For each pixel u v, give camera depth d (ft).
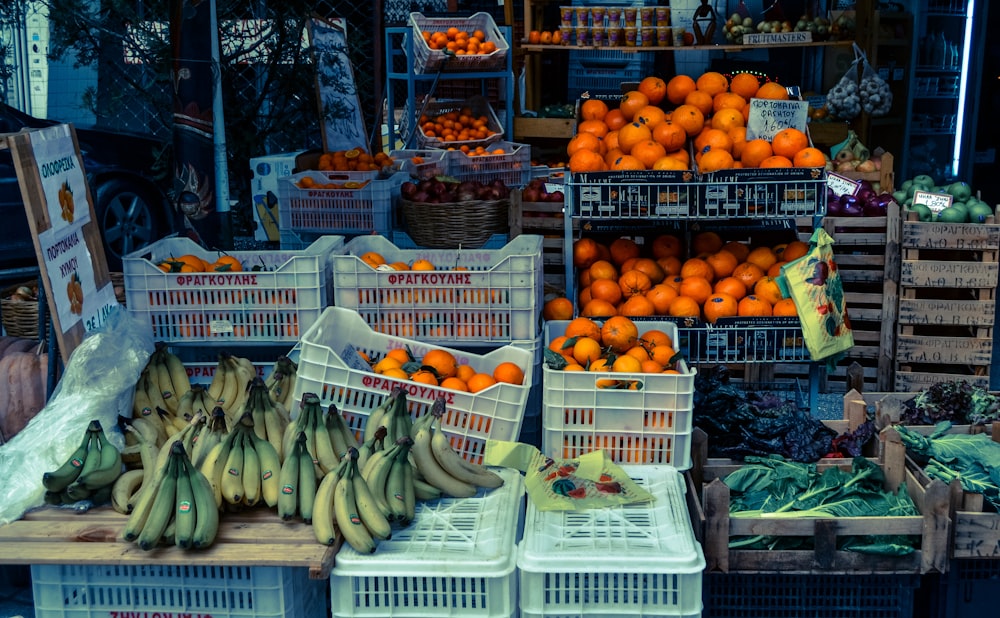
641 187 15.15
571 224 15.89
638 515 10.96
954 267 17.69
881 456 12.47
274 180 28.66
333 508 10.66
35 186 12.73
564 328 14.93
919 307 17.97
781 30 29.99
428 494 11.49
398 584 10.08
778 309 15.42
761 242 17.56
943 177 33.50
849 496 11.80
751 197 14.90
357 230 20.53
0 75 29.58
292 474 10.96
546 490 11.48
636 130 16.14
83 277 13.94
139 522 10.43
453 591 10.12
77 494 11.12
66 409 12.45
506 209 19.21
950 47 32.35
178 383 14.21
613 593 10.05
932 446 12.66
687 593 9.96
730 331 15.31
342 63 31.50
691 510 11.80
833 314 15.05
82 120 30.17
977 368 18.15
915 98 32.76
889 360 18.48
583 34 29.35
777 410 14.02
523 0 33.04
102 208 27.45
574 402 12.38
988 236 17.47
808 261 14.88
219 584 10.39
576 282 17.30
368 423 12.23
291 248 21.17
